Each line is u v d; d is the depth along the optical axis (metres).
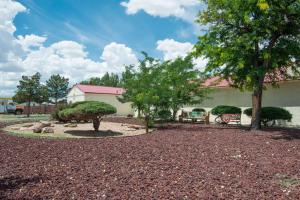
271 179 5.53
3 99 42.47
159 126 17.67
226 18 14.66
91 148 8.91
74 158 7.30
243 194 4.57
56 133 13.38
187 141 10.58
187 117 22.17
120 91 40.03
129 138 11.56
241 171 6.06
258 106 14.73
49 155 7.70
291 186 5.10
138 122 21.55
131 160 7.09
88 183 5.05
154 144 9.81
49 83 42.94
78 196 4.38
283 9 12.71
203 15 15.86
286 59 13.97
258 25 13.37
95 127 14.02
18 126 16.72
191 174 5.75
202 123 20.41
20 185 4.93
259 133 12.91
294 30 13.80
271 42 14.21
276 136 11.88
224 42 15.04
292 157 7.68
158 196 4.41
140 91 15.62
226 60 14.22
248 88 15.05
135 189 4.73
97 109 12.73
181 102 21.44
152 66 16.89
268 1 12.71
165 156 7.65
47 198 4.29
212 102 24.86
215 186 4.95
